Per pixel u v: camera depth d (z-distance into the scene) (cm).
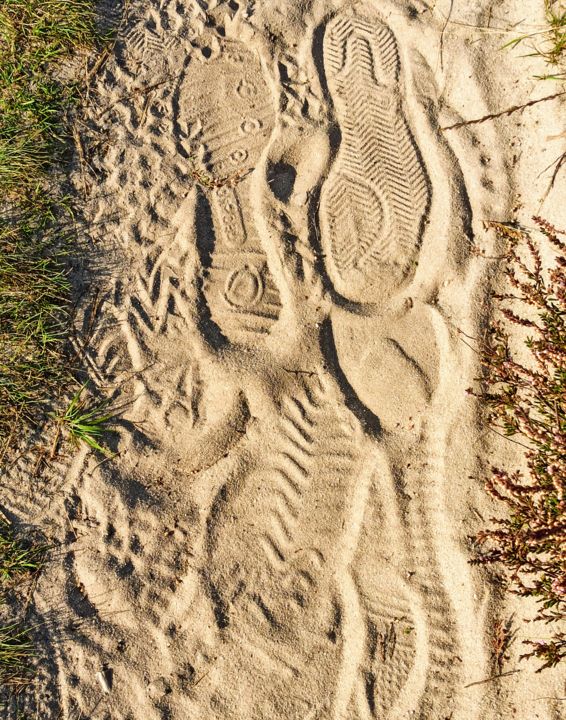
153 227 98
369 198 97
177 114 100
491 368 92
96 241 98
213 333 96
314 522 93
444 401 93
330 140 97
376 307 96
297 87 99
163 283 97
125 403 96
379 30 99
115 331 97
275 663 91
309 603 92
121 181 99
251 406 95
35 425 97
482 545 90
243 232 98
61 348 97
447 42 97
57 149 99
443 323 94
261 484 94
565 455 84
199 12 100
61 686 93
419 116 97
